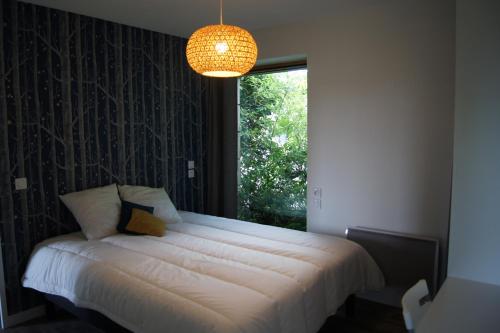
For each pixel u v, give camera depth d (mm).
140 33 3688
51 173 3109
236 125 4191
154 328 1890
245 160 4320
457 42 2029
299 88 3826
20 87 2889
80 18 3227
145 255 2576
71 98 3207
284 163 3998
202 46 1914
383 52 3086
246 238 2922
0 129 2795
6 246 2877
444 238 2908
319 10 3186
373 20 3113
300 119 3840
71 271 2488
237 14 3260
